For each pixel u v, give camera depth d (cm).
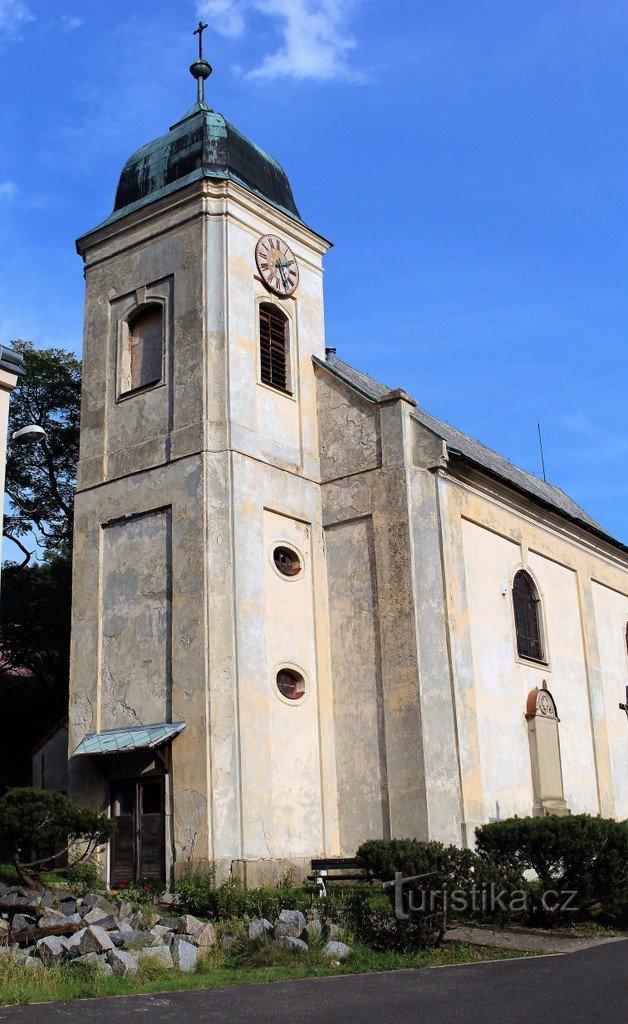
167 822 2012
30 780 3266
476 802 2180
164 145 2536
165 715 2100
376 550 2294
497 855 1739
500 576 2544
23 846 1812
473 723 2242
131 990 1206
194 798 1986
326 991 1199
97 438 2406
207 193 2362
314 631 2291
